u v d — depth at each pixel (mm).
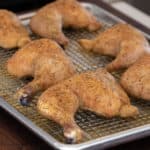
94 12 1563
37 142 1111
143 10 1807
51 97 1132
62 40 1396
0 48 1416
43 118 1156
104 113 1149
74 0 1518
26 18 1519
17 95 1188
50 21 1438
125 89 1232
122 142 1076
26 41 1389
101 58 1380
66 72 1247
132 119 1161
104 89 1163
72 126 1078
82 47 1396
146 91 1210
